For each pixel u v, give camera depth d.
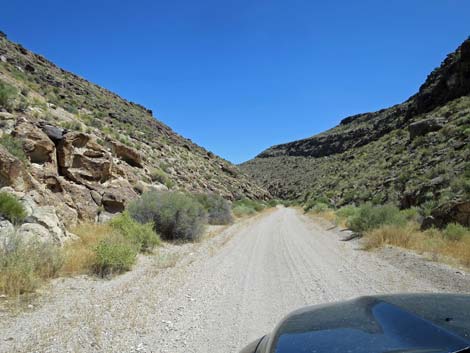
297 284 8.30
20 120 16.75
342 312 2.71
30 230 10.12
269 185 130.50
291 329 2.52
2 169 12.02
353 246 14.41
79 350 4.61
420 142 35.94
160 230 16.75
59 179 15.84
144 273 9.50
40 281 7.76
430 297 2.88
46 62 58.53
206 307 6.64
